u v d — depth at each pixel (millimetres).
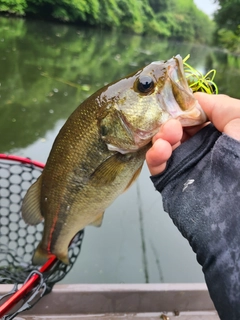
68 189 216
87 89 993
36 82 997
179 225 150
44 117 738
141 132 183
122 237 402
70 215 223
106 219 423
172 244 398
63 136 211
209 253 133
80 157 206
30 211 239
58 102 849
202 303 229
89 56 1517
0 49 1306
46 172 224
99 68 1305
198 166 159
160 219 426
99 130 196
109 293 224
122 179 202
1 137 615
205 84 187
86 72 1208
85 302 224
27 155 552
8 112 744
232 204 135
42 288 206
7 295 191
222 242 131
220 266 129
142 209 437
